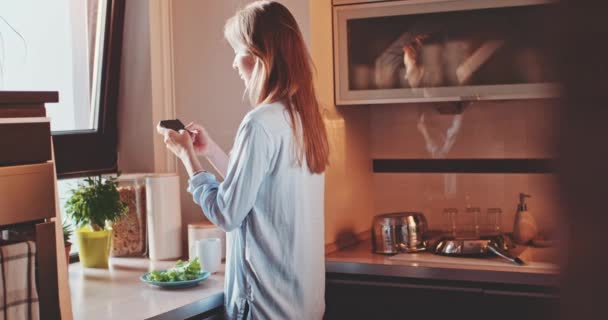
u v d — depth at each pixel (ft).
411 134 9.67
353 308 7.77
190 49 9.07
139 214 8.67
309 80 6.11
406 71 8.24
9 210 4.65
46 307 4.99
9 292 4.61
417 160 9.66
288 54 5.98
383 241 8.15
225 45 8.83
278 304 5.98
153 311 6.01
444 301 7.28
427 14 8.08
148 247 8.74
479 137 9.27
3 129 4.65
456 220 9.43
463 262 7.43
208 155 7.24
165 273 7.07
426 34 8.11
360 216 9.46
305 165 6.07
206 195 6.11
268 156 5.78
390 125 9.78
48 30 8.26
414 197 9.70
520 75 7.70
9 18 7.75
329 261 7.85
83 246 7.97
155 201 8.38
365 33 8.43
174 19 9.17
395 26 8.27
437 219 9.56
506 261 7.38
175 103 9.22
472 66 7.90
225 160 7.30
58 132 8.58
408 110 9.66
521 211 8.52
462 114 9.35
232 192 5.80
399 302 7.50
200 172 6.33
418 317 7.41
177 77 9.19
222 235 8.23
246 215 6.02
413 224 8.17
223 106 8.89
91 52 8.93
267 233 5.95
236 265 6.14
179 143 6.49
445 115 9.45
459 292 7.20
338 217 8.73
